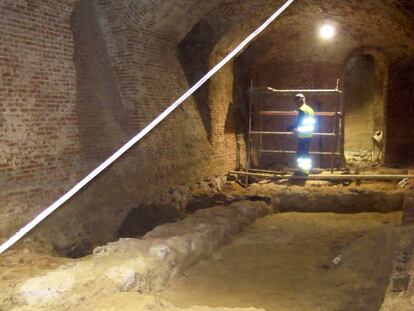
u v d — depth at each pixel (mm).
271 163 14273
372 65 16844
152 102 9133
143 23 8547
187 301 4938
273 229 8156
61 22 6750
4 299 4043
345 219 9273
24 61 6191
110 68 8500
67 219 6816
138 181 8578
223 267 6125
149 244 5637
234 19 10422
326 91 11836
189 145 10477
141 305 3965
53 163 6695
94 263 4824
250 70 13797
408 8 10367
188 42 10680
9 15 5965
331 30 12914
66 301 3973
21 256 5258
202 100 11281
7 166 5984
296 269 6098
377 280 5391
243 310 4113
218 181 11328
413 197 9172
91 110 7820
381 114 16656
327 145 14000
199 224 6977
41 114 6473
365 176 10898
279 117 14148
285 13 11648
